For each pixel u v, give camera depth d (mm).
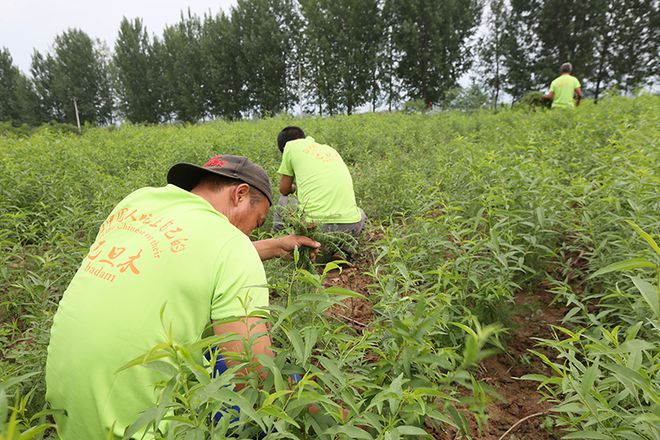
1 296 3025
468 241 2441
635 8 34625
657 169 3049
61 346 1398
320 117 17688
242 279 1470
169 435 1052
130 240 1500
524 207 2928
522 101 13734
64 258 3074
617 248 2438
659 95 9195
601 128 5762
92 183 5457
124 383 1353
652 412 1139
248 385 1186
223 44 45844
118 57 53312
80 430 1405
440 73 39062
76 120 61125
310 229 2559
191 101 49469
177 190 1691
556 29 35938
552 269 2863
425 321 1154
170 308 1401
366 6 38281
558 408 1350
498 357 2451
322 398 1049
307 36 40781
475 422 2047
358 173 5996
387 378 1455
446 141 8789
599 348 1276
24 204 4957
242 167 1950
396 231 3166
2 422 842
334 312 2857
